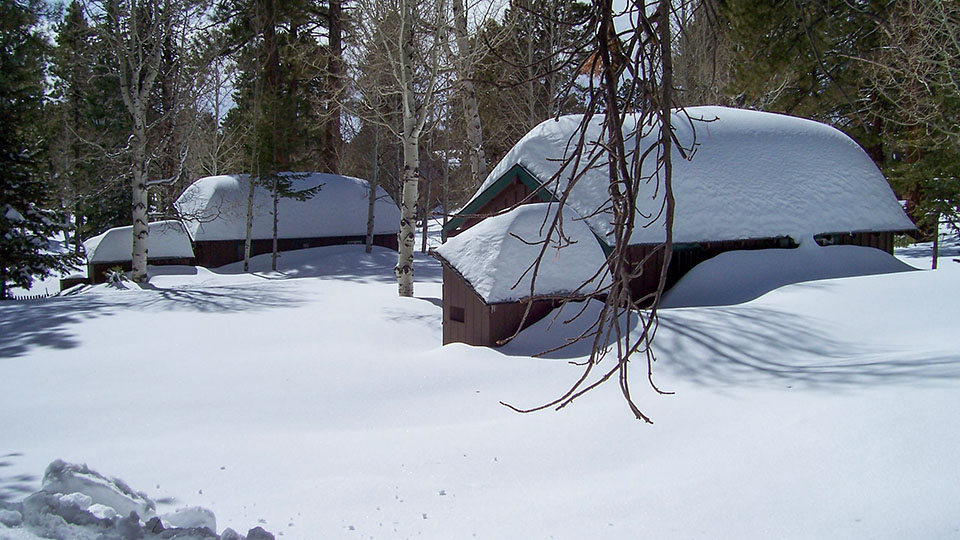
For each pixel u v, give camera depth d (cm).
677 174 1575
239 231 3425
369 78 2212
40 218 2553
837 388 681
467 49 1853
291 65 3556
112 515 442
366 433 724
